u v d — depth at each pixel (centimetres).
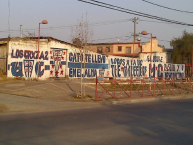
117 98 1873
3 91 1861
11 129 894
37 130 887
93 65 3117
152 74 3962
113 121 1083
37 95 1797
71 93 1978
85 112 1314
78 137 804
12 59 2438
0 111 1251
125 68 3550
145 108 1523
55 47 2755
